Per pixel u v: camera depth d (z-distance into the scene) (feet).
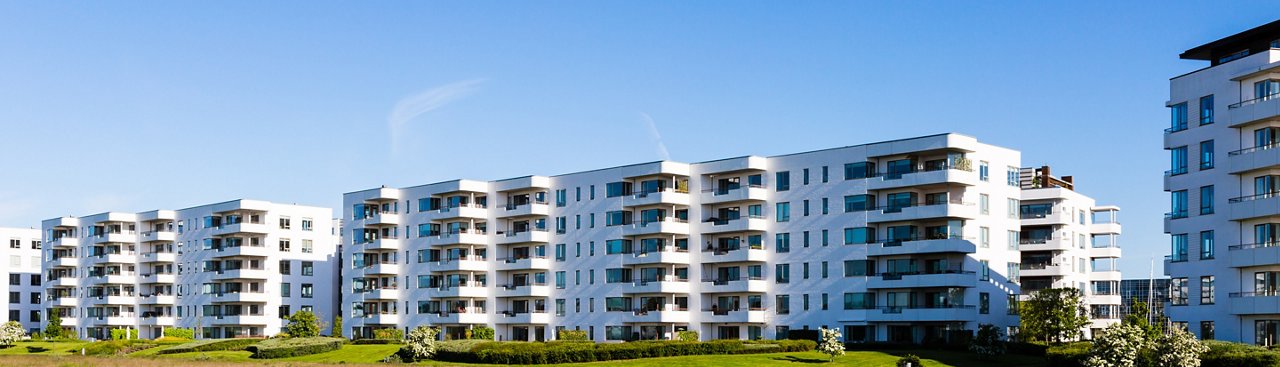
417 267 550.36
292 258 649.20
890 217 423.23
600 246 494.18
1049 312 401.29
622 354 369.50
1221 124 319.27
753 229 456.04
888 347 403.54
